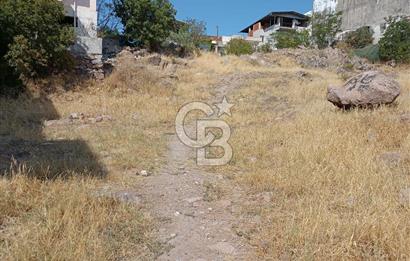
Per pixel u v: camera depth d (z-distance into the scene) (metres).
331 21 29.05
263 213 3.91
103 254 2.89
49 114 9.82
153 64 17.48
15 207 3.60
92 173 4.98
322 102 10.18
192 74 17.67
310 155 5.47
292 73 17.50
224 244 3.29
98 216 3.50
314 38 29.48
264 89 14.22
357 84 8.30
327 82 14.66
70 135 7.44
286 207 3.99
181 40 23.17
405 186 4.29
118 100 12.19
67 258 2.74
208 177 5.34
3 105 10.19
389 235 3.05
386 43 22.98
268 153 6.16
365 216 3.41
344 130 6.65
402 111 7.73
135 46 20.41
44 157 5.55
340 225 3.30
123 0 20.34
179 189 4.78
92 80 14.08
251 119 9.59
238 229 3.59
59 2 13.01
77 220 3.32
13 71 11.77
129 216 3.69
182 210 4.07
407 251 2.86
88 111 10.47
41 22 12.10
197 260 3.01
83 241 2.96
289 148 5.98
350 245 3.02
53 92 12.47
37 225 3.20
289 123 7.89
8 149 6.16
